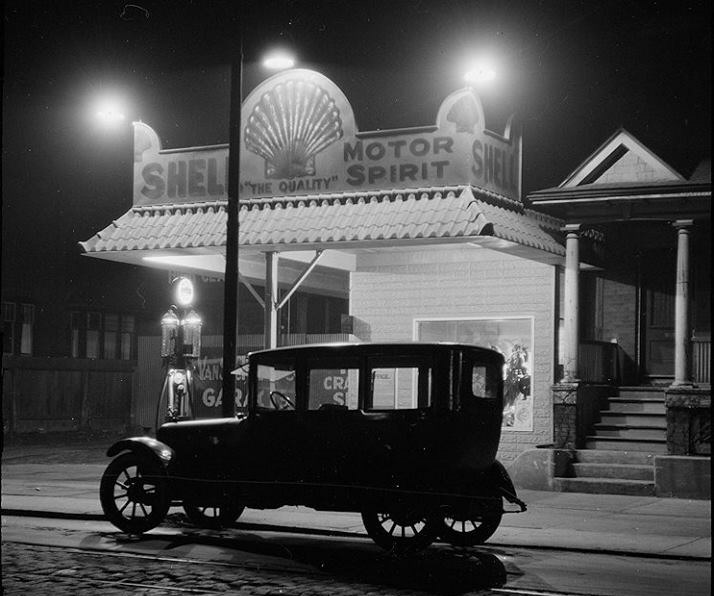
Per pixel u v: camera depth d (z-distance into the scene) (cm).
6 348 3288
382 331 2122
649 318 2044
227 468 1238
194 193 1995
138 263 2081
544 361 1969
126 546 1155
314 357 1178
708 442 1706
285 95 1919
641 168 1817
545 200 1838
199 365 2255
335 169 1870
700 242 1969
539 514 1469
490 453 1170
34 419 3319
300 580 955
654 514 1475
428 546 1190
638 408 1944
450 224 1700
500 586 932
